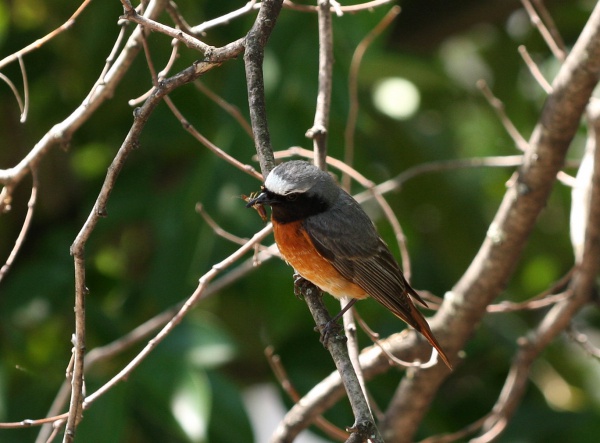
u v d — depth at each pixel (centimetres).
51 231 1316
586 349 1057
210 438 1142
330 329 826
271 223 872
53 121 1322
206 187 1144
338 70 1109
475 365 1397
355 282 916
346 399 1226
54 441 1071
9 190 881
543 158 974
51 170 1355
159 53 1167
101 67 1209
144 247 1429
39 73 1264
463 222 1408
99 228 1257
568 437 1252
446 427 1316
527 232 1013
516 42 1508
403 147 1393
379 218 1330
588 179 1059
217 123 1167
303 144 1120
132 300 1274
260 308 1211
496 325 1376
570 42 1514
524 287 1493
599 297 1074
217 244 1152
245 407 1153
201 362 1124
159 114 1221
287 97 1120
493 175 1553
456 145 1461
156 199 1260
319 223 891
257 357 1417
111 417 1073
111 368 1135
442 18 1546
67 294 1218
